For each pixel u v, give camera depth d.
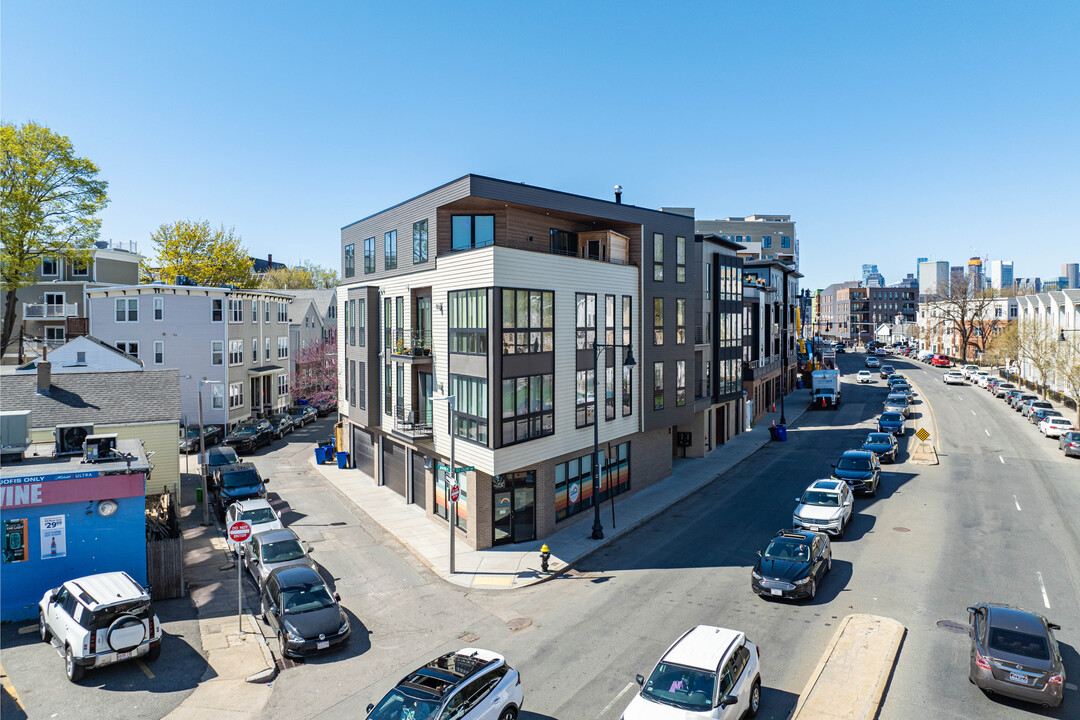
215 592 20.16
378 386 32.91
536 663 15.43
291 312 66.31
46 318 52.00
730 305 43.12
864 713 12.80
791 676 14.48
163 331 46.25
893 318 183.00
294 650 15.79
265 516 24.38
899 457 38.62
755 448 42.03
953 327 110.00
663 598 19.22
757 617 17.61
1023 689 12.80
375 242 33.53
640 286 30.84
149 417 27.39
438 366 26.77
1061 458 37.69
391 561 23.02
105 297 45.75
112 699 13.96
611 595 19.64
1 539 17.47
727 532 25.53
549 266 25.30
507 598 19.73
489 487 24.22
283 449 43.59
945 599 18.48
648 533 25.91
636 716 11.69
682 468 36.56
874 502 29.14
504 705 12.58
